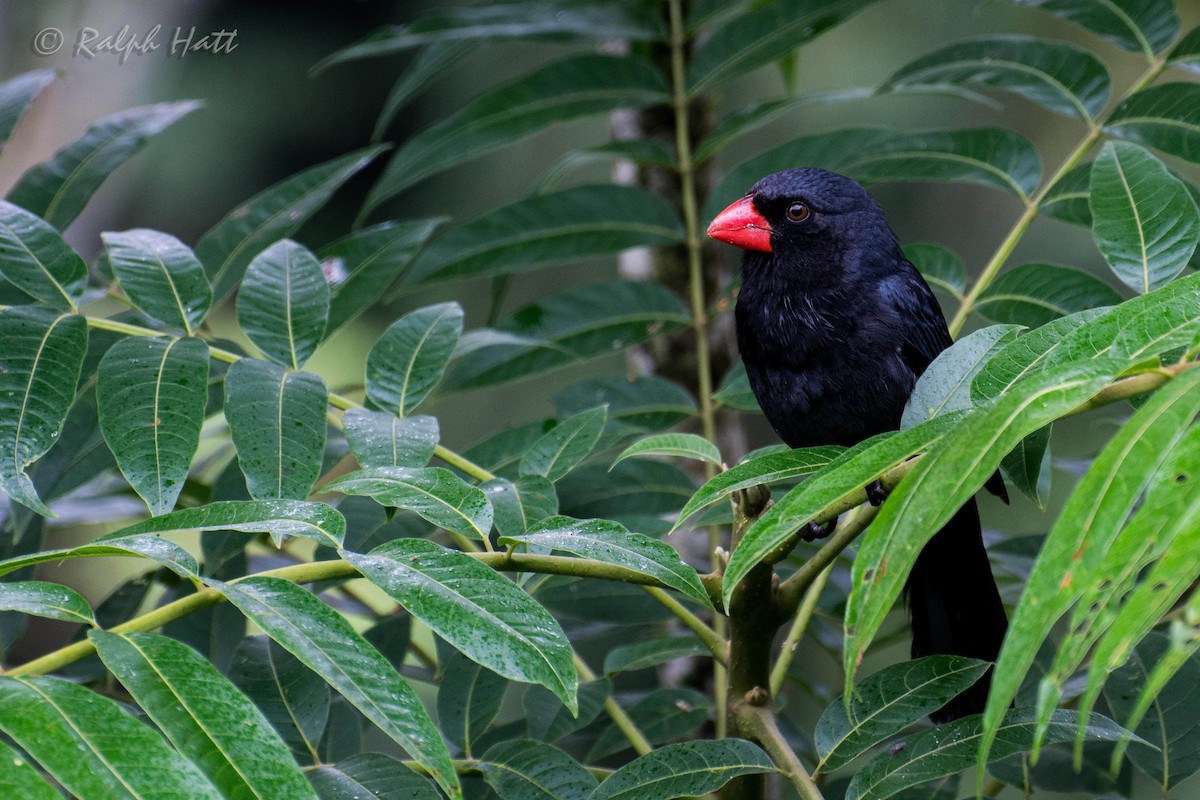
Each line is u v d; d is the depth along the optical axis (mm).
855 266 7809
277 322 5598
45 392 4883
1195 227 5191
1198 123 7195
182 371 4945
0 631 6887
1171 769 5785
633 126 10445
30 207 7289
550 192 8422
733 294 8695
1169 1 7445
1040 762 6961
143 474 4652
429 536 6844
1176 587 3008
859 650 3322
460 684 6277
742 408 8273
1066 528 3055
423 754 3312
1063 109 7617
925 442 3566
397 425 5199
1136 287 5176
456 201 16422
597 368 14289
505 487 5277
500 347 8383
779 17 8617
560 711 6641
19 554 7117
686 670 9656
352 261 7379
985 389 4238
